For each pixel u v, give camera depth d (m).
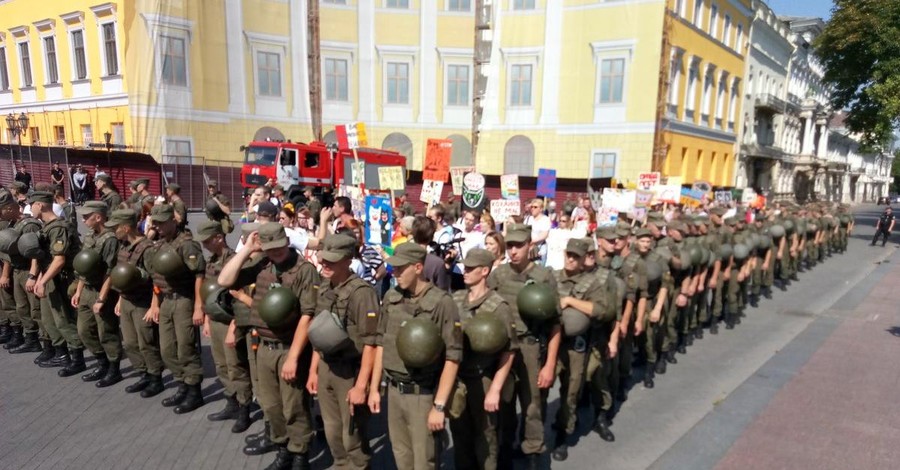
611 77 23.88
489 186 22.41
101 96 23.77
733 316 9.30
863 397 6.34
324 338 3.84
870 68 25.52
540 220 9.28
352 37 22.89
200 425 5.40
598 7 23.45
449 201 13.47
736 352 8.02
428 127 24.12
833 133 62.38
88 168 19.56
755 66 37.62
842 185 69.19
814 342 8.48
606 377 5.29
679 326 7.86
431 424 3.64
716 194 21.58
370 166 20.19
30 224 6.68
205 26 20.38
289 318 4.21
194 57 20.41
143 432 5.23
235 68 21.05
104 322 6.12
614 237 5.63
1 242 6.70
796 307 10.92
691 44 27.44
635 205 11.98
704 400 6.27
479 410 4.04
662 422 5.71
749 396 6.37
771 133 43.59
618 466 4.85
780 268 13.05
